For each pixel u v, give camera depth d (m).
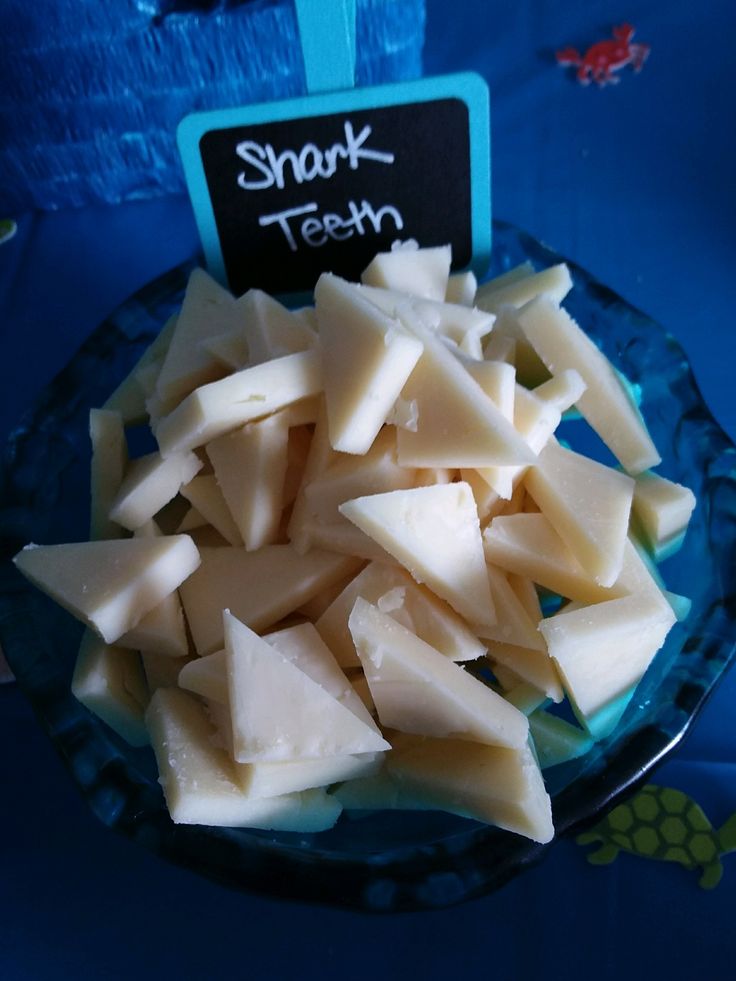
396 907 0.17
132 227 0.34
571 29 0.36
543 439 0.21
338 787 0.20
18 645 0.20
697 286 0.31
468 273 0.26
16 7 0.27
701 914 0.21
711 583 0.20
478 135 0.24
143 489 0.22
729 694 0.24
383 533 0.19
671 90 0.35
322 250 0.27
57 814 0.24
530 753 0.18
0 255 0.34
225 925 0.22
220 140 0.24
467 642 0.20
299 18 0.22
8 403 0.31
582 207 0.33
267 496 0.21
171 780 0.18
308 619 0.21
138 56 0.29
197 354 0.23
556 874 0.22
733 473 0.21
